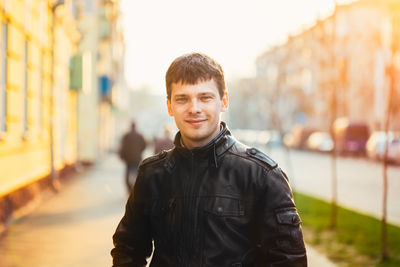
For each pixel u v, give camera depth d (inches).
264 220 77.9
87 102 1069.1
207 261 76.7
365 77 895.1
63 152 672.4
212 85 80.7
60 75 642.8
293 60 672.4
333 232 325.4
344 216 393.1
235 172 79.2
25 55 438.6
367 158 1242.0
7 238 283.7
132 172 508.7
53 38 526.3
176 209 80.1
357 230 330.3
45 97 533.3
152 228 84.4
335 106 362.3
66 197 470.9
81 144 1056.8
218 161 79.9
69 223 334.3
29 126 447.5
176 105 81.4
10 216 335.3
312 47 438.0
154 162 85.0
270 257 77.4
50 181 518.9
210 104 80.4
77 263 232.8
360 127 1365.7
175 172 82.0
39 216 359.9
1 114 356.2
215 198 78.0
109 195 495.5
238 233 77.7
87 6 1134.4
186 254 78.3
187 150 80.4
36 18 475.2
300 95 1704.0
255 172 78.8
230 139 82.5
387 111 270.8
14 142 386.6
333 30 361.7
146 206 83.8
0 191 329.4
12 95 380.8
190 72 79.7
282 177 80.1
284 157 1477.6
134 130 510.3
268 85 1144.8
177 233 79.4
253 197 78.5
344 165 1116.5
